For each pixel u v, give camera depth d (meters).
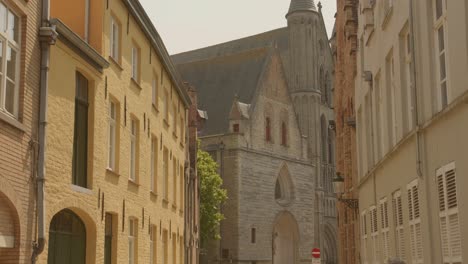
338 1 37.12
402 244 17.78
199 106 80.75
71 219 16.97
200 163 64.19
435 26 13.68
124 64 21.12
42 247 14.09
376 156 22.19
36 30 14.16
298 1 92.56
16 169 13.09
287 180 78.75
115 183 19.80
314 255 34.91
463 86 11.48
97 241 17.84
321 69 94.00
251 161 73.44
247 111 74.50
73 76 16.33
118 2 20.38
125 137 21.11
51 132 14.93
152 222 25.72
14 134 13.01
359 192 27.75
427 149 14.29
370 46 23.19
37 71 14.22
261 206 73.88
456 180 12.08
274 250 77.75
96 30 18.59
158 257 27.20
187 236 40.47
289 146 79.75
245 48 95.44
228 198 71.56
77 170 16.97
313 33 92.44
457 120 11.95
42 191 14.12
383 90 20.22
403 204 17.22
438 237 13.59
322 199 87.06
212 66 84.88
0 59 12.58
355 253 30.45
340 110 37.59
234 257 70.06
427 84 14.06
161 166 28.00
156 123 26.73
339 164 37.91
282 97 80.00
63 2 18.58
